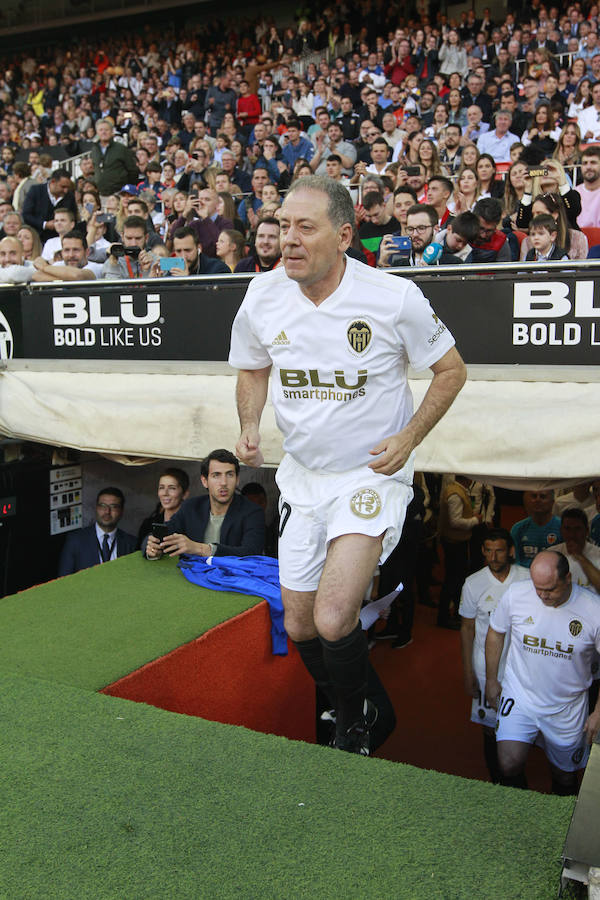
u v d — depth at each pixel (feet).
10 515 19.99
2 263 21.61
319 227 7.00
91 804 6.50
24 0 70.49
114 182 32.42
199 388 16.31
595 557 16.47
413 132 33.86
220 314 16.31
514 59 42.75
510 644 14.60
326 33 53.36
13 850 5.91
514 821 6.21
